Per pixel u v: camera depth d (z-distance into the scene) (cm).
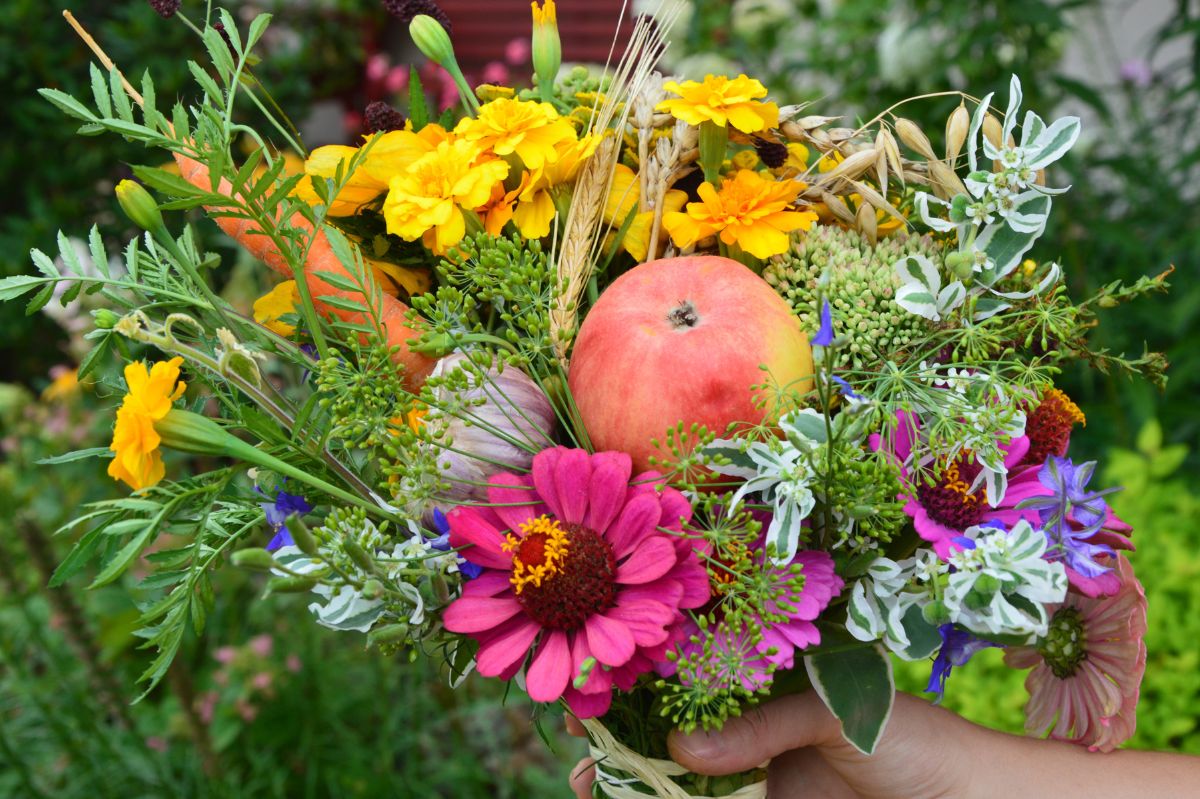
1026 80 121
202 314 53
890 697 51
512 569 49
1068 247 123
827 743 58
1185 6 125
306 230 54
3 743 107
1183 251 121
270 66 192
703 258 51
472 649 52
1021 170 50
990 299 51
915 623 50
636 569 48
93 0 179
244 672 122
